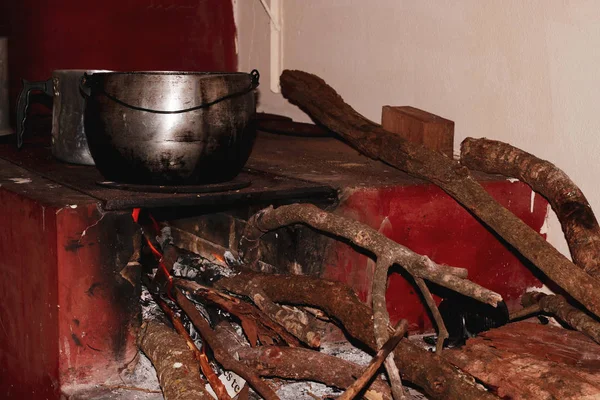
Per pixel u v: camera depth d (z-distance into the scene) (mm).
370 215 1764
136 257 1576
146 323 1619
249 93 1713
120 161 1637
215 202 1603
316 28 2834
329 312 1582
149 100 1588
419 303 1844
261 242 1856
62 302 1517
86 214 1511
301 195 1706
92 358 1563
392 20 2471
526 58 2031
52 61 2916
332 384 1479
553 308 1695
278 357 1519
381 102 2541
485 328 1670
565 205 1782
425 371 1361
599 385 1311
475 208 1741
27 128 2684
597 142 1867
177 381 1401
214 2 3217
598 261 1661
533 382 1324
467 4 2191
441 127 2104
